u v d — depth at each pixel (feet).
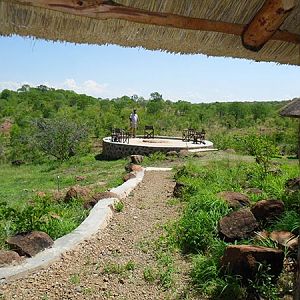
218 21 9.50
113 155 68.39
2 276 17.16
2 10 8.35
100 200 29.86
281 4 8.72
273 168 37.19
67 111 125.29
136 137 84.17
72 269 18.70
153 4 8.90
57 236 22.77
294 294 9.33
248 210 19.86
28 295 16.19
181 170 40.91
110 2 8.65
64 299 15.87
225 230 19.34
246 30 9.66
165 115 126.31
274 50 10.69
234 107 131.54
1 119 127.54
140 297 15.66
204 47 10.22
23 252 19.49
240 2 9.18
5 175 61.41
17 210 23.62
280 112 16.90
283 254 15.37
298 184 28.40
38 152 79.41
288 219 19.53
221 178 34.73
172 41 9.81
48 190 42.27
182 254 19.49
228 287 14.94
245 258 15.20
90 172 54.29
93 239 22.61
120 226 25.27
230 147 66.03
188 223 21.25
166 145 65.87
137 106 150.10
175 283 16.47
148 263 18.85
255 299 14.39
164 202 30.91
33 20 8.63
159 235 22.70
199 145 67.26
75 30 9.02
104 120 109.29
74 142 74.54
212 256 17.46
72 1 8.38
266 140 40.68
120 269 18.19
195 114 131.44
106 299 15.70
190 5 9.06
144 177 42.04
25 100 167.53
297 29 10.06
